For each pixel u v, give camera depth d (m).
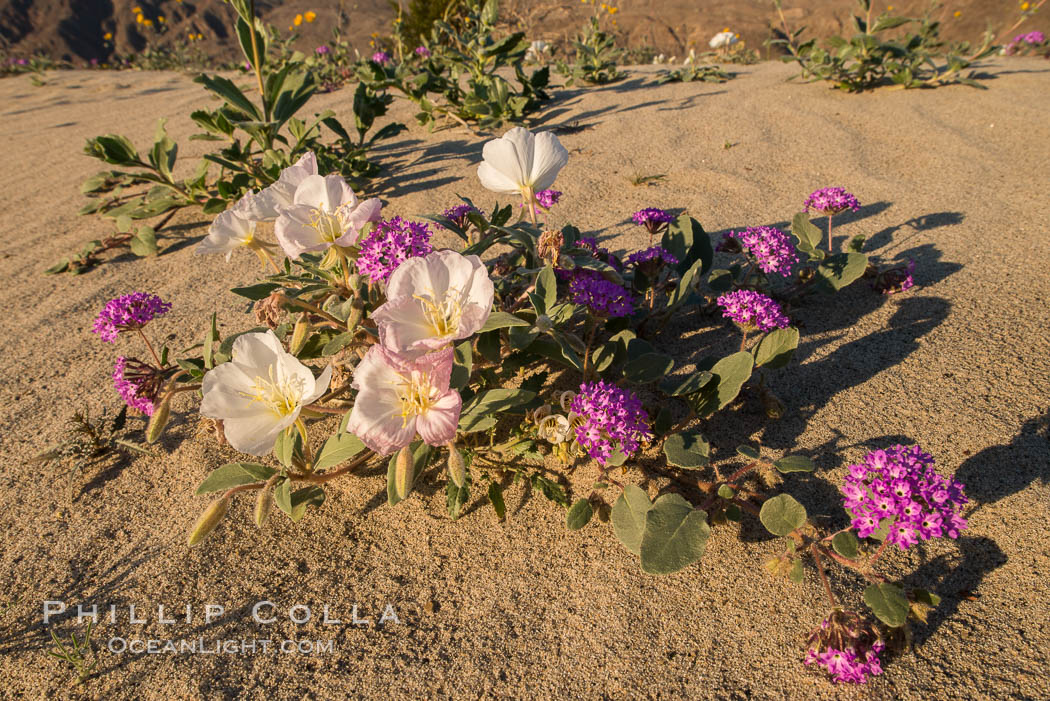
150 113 1.76
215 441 0.56
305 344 0.51
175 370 0.59
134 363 0.51
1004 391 0.52
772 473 0.45
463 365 0.43
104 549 0.48
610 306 0.51
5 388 0.66
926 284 0.67
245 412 0.38
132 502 0.52
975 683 0.36
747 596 0.41
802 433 0.51
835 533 0.43
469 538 0.47
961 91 1.29
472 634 0.41
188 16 13.86
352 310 0.45
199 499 0.51
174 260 0.90
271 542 0.48
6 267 0.92
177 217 1.04
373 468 0.53
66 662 0.41
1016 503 0.44
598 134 1.23
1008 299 0.62
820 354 0.59
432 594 0.44
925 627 0.38
